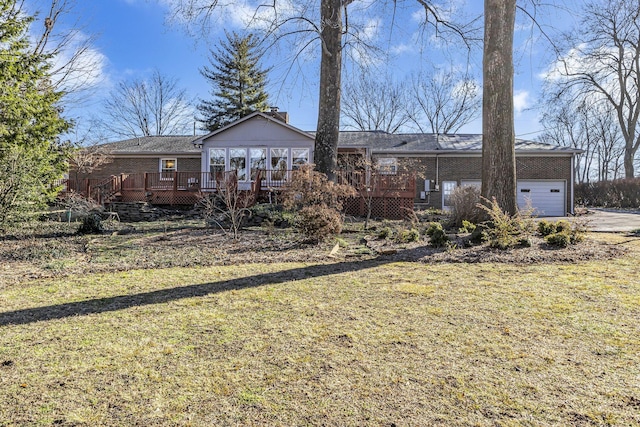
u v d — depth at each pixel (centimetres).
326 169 1088
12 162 878
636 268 523
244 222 1069
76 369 248
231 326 326
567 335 296
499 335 298
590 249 649
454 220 948
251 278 503
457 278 488
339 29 1109
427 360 257
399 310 363
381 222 1130
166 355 269
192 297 417
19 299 413
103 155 1745
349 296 413
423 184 1772
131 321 340
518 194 1756
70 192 1427
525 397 209
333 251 681
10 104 1008
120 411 201
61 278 516
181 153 1872
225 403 208
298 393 217
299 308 373
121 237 899
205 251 716
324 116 1102
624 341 282
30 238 866
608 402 203
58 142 1201
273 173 1584
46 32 1346
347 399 210
